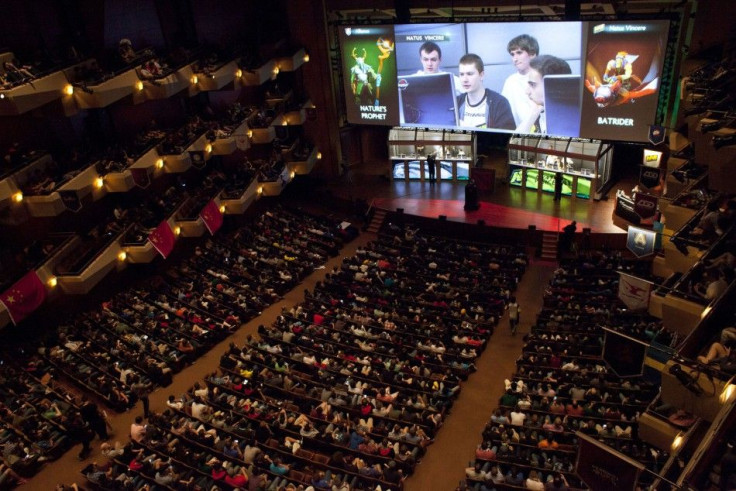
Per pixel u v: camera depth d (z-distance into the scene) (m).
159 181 29.98
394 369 20.61
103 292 26.53
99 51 26.53
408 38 34.09
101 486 16.66
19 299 20.59
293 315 24.48
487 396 20.47
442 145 35.78
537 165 33.84
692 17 27.31
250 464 16.80
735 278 12.56
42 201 21.73
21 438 18.55
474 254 28.75
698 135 14.41
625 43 28.78
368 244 30.34
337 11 35.53
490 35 32.09
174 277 28.23
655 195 26.94
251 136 33.12
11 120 22.91
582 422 17.28
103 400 20.81
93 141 26.73
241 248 30.39
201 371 22.58
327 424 18.48
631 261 26.44
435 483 17.20
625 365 12.75
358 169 39.91
